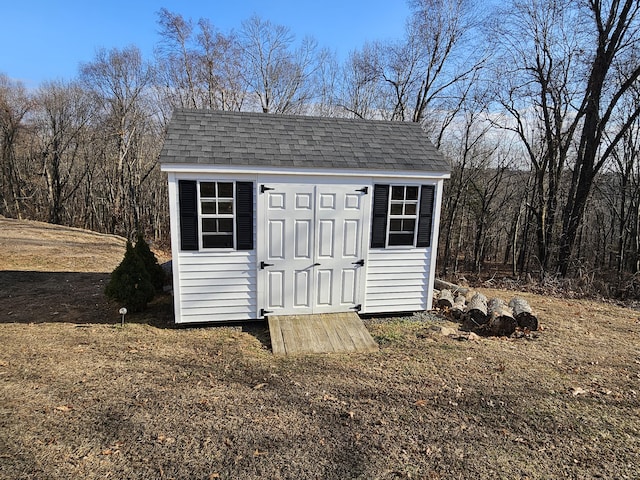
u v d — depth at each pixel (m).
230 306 6.55
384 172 6.63
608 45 11.71
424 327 6.86
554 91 13.76
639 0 11.29
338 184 6.57
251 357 5.50
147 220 26.69
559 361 5.62
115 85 23.30
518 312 6.96
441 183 7.01
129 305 7.12
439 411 4.20
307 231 6.59
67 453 3.32
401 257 7.10
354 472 3.24
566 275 12.57
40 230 17.52
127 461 3.27
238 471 3.21
